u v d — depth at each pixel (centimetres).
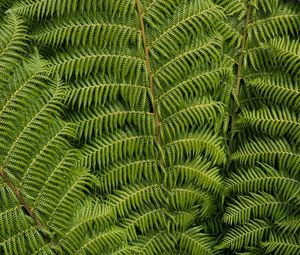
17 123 264
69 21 271
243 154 296
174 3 277
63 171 272
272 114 295
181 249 304
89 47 275
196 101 288
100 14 272
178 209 301
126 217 294
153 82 284
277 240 296
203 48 282
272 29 287
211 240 307
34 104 266
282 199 297
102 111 280
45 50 277
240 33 289
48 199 271
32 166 267
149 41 279
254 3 283
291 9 286
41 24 273
